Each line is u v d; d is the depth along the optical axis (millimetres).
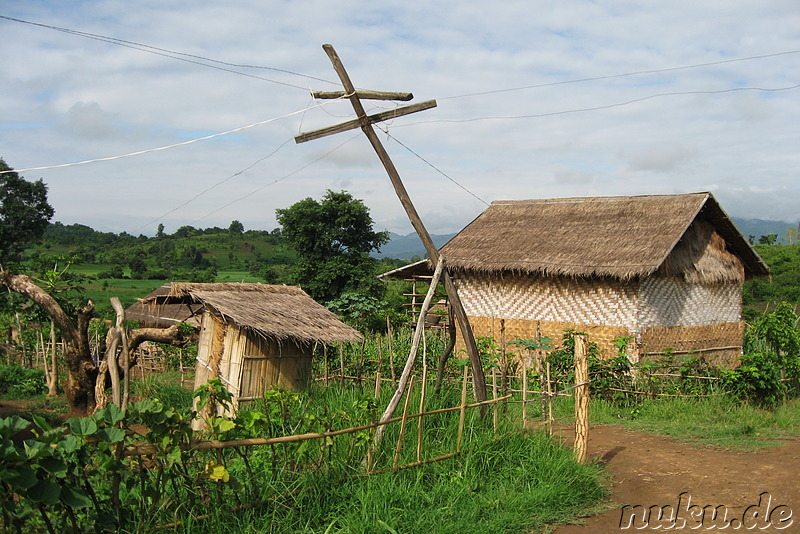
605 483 8125
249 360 11742
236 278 56562
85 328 12414
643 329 15922
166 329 12195
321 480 6395
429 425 8219
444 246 19719
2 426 4293
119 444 4977
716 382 13773
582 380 8477
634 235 16609
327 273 32781
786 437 10875
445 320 20734
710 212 17641
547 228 18734
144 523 5094
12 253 38781
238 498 5805
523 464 7723
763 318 17156
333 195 34469
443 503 6707
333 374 14859
